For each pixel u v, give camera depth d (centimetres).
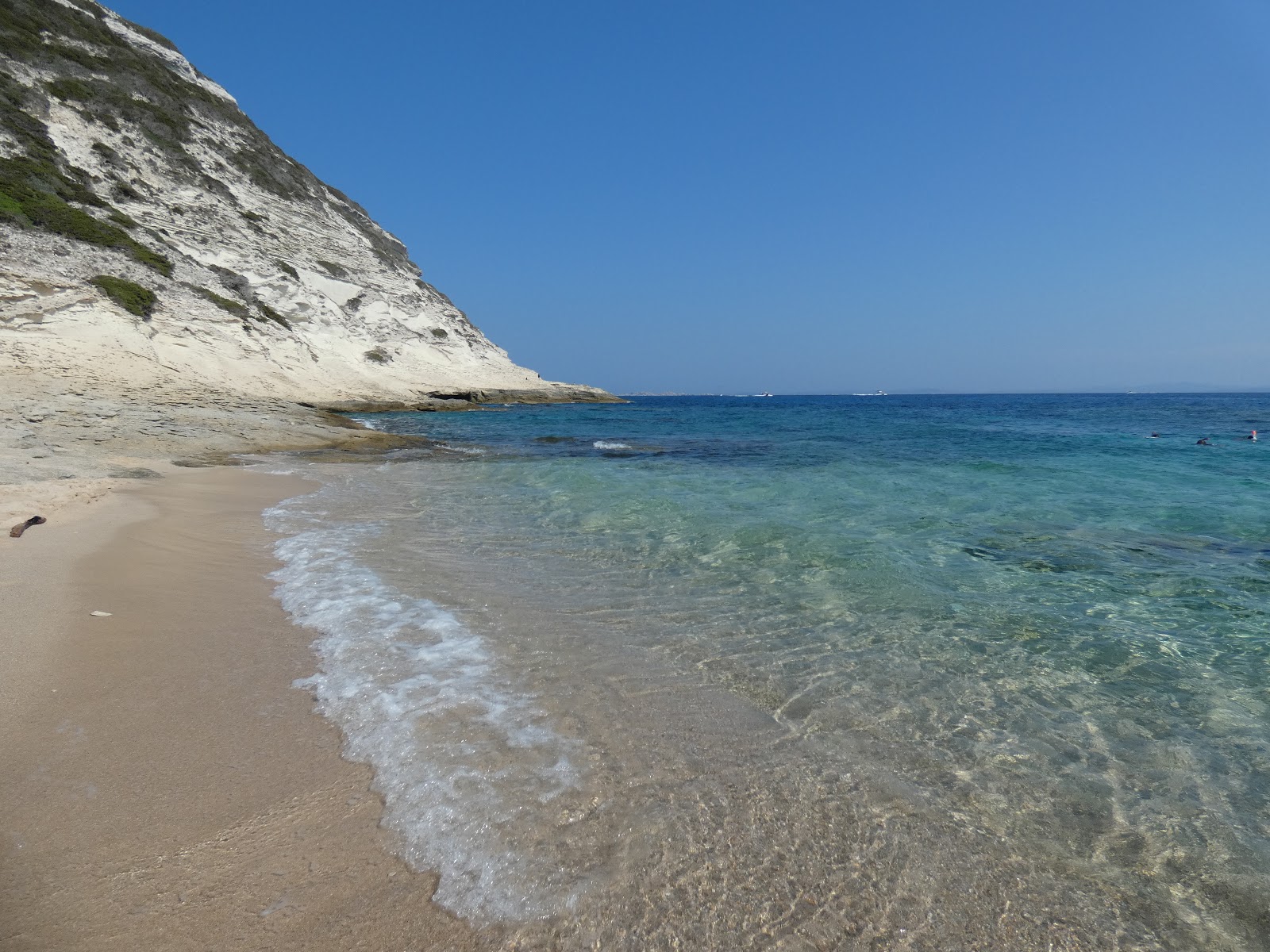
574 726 351
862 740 347
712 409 5903
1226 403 7669
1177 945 227
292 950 211
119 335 2216
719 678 415
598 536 795
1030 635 495
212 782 290
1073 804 300
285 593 548
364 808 278
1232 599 577
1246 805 302
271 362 2870
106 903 224
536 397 4953
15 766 293
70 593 501
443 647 447
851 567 664
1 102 2922
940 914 235
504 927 223
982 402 9006
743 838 269
